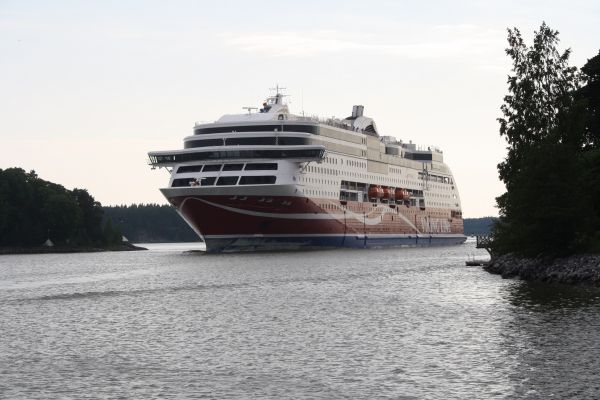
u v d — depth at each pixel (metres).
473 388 41.66
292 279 105.62
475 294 82.44
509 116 126.62
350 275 111.75
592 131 131.62
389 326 61.53
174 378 44.94
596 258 92.62
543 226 98.69
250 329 61.22
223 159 169.62
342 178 197.25
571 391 40.47
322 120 199.50
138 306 77.62
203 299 82.75
